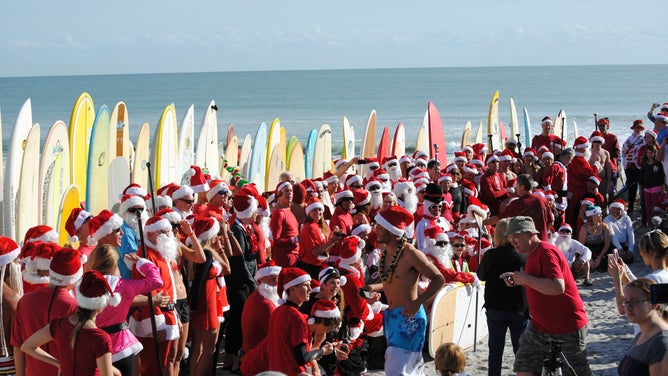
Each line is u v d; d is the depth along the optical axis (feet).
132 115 278.87
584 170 47.47
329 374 25.40
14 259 20.71
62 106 325.83
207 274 25.64
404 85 501.97
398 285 22.84
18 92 447.42
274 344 22.33
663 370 17.88
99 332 17.70
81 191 39.04
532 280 22.35
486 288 26.05
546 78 616.39
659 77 622.13
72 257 19.19
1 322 20.43
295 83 559.38
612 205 46.11
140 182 42.52
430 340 29.40
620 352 31.30
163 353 23.49
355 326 27.17
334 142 159.53
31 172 31.48
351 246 28.12
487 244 36.88
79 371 17.62
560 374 21.01
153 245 23.56
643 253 22.31
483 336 33.42
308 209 31.24
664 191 51.16
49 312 18.99
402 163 51.52
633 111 276.00
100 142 37.52
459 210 41.63
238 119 257.34
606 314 37.11
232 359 28.73
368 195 34.04
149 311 23.03
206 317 25.86
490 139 65.87
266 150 53.52
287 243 32.63
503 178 46.70
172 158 44.50
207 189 32.55
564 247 42.86
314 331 24.49
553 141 59.36
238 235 28.45
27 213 31.19
